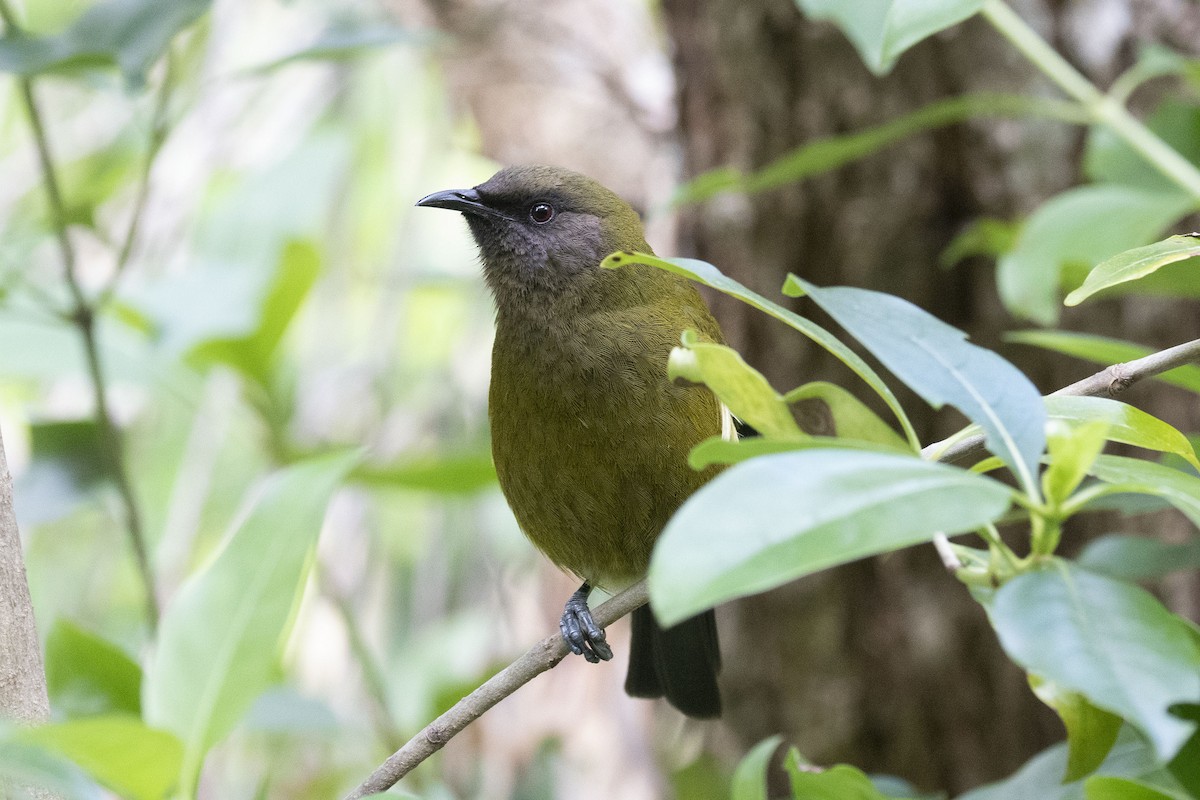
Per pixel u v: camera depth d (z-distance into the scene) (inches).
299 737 471.8
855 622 426.9
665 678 350.6
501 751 506.0
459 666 476.1
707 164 442.0
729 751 452.1
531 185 321.4
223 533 504.7
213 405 502.0
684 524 131.0
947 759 419.8
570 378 298.5
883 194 413.7
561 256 312.3
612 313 304.3
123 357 428.1
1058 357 406.0
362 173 544.1
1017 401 167.8
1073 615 140.6
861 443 158.4
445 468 401.7
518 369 307.3
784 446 157.6
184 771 215.3
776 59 421.4
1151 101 405.7
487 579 508.7
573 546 313.6
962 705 416.8
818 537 132.6
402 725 464.4
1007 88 403.5
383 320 524.4
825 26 412.8
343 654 486.3
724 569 128.4
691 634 349.4
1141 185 369.4
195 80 517.0
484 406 521.0
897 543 133.4
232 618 226.5
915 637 418.0
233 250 474.3
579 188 323.0
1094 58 403.2
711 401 295.4
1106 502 236.1
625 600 244.2
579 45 537.3
